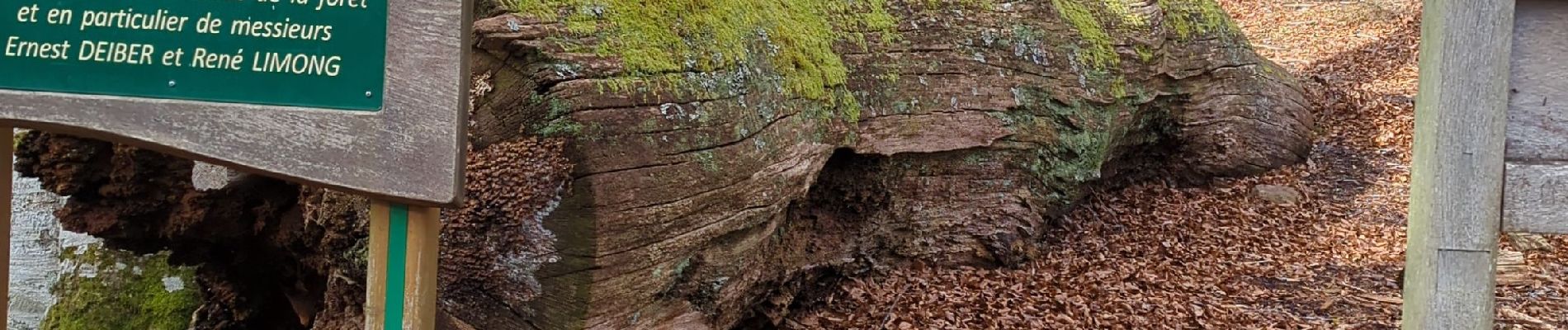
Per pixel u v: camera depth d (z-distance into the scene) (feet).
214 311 16.34
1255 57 28.50
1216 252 22.77
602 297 11.77
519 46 11.77
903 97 18.39
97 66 8.63
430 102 8.59
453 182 8.64
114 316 15.81
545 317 11.98
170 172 14.85
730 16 14.38
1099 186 25.54
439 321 12.37
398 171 8.68
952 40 19.47
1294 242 23.73
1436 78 7.94
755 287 15.60
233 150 8.67
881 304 18.19
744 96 13.73
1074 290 19.71
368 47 8.58
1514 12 7.68
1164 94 25.36
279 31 8.59
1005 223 20.52
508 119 12.10
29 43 8.61
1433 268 8.12
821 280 18.45
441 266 12.20
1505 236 23.80
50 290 15.64
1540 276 21.21
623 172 11.73
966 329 17.35
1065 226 23.13
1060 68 21.35
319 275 15.35
